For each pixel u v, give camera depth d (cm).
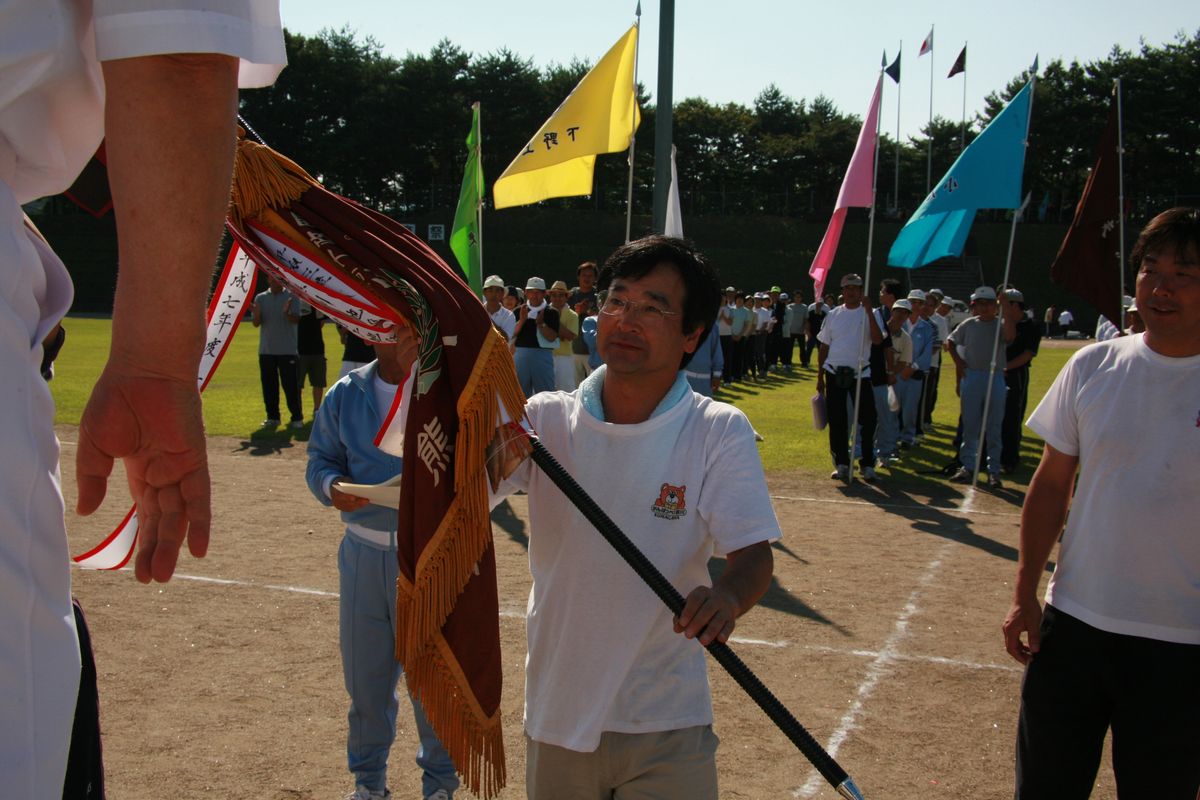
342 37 7444
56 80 129
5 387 117
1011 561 780
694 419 242
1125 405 282
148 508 141
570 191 984
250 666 525
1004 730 471
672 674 236
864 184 1126
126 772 408
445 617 198
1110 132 934
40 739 120
